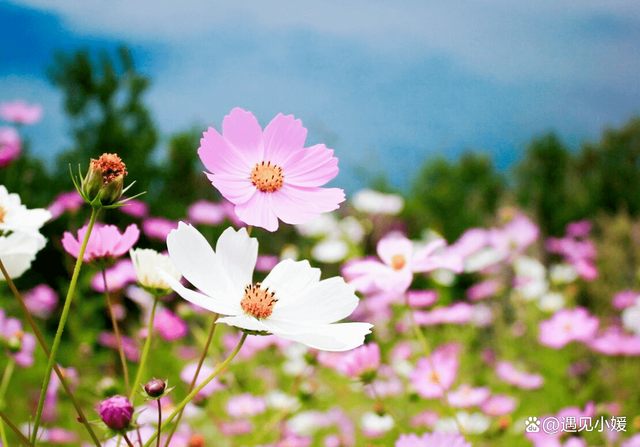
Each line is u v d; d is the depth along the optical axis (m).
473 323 2.10
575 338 1.46
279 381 1.60
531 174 5.93
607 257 2.38
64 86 3.55
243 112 0.52
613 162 6.04
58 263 2.84
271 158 0.51
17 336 0.83
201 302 0.46
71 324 1.52
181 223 0.48
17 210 0.51
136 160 3.55
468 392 1.22
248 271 0.50
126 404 0.44
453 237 4.67
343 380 1.50
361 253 2.50
